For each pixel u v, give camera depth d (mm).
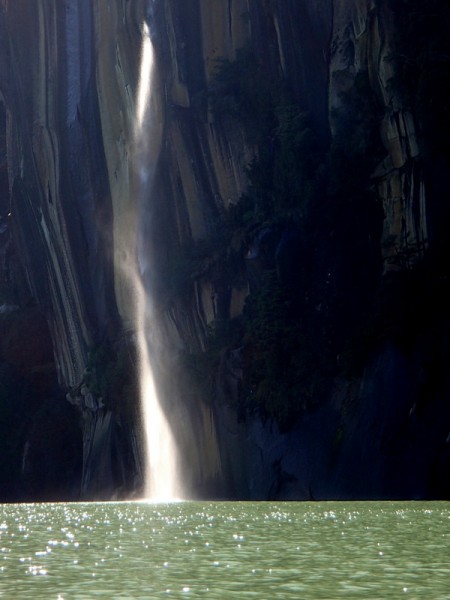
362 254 85562
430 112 78688
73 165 113750
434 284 77125
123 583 27672
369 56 83438
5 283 140875
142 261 103688
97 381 111062
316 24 89188
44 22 114938
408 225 82062
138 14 100625
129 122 103188
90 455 114625
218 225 96438
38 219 119688
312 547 35812
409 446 73500
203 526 47438
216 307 94500
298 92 90938
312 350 84812
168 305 99375
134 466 107938
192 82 96750
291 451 82875
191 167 97875
